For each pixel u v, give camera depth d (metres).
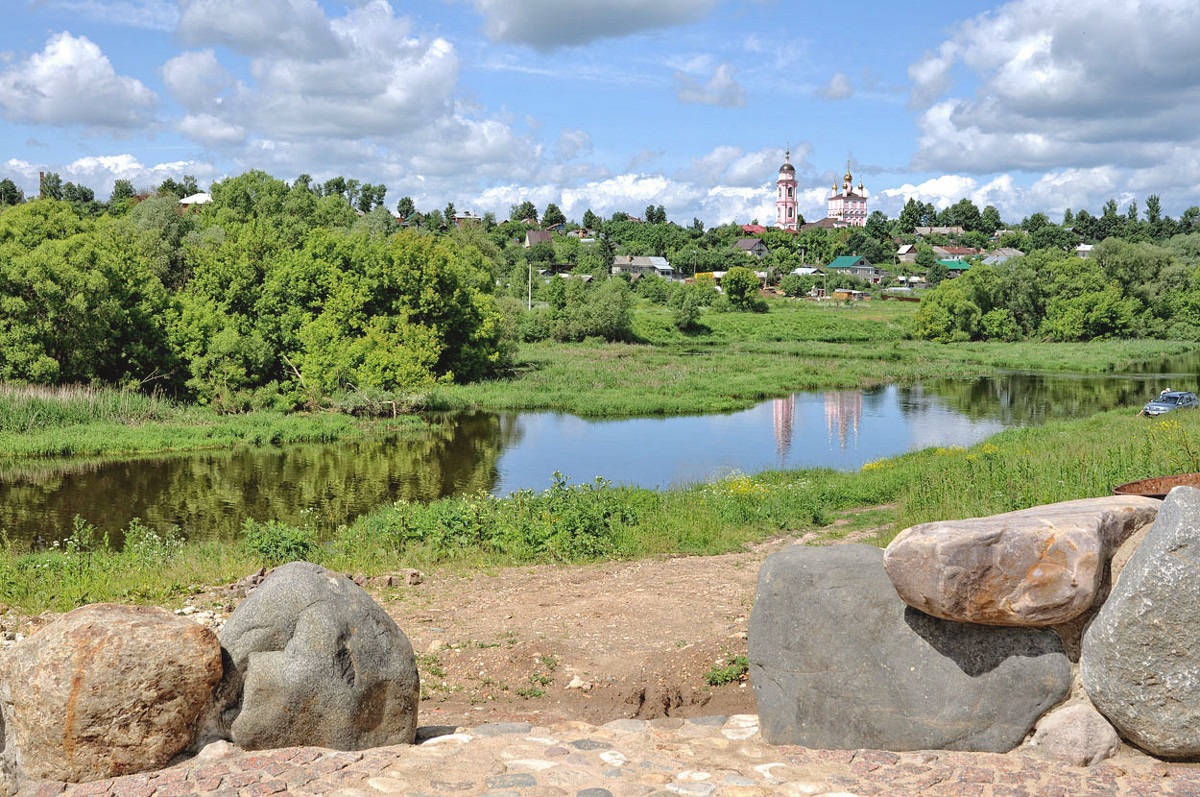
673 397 48.56
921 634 4.97
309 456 32.34
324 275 49.59
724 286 106.81
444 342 53.44
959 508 14.09
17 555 17.86
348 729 5.12
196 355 43.09
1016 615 4.50
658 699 7.26
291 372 45.19
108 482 27.09
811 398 50.28
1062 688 4.67
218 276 47.56
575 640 8.75
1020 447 22.56
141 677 4.65
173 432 34.81
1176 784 4.02
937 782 4.21
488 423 41.41
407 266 50.34
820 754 4.81
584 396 48.28
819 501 18.12
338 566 13.06
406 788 4.32
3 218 45.97
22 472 28.50
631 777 4.50
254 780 4.44
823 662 5.18
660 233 194.75
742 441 35.91
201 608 10.45
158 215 79.88
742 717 6.04
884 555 4.84
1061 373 62.59
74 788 4.45
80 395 37.12
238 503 24.28
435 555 13.73
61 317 38.44
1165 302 87.44
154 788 4.37
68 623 4.82
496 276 103.94
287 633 5.14
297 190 99.25
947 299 86.44
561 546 13.80
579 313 80.56
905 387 55.28
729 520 16.33
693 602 10.04
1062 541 4.43
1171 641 4.16
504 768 4.66
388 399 42.91
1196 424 23.02
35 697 4.55
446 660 8.32
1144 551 4.35
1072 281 86.50
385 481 27.75
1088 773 4.23
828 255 177.12
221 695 5.01
